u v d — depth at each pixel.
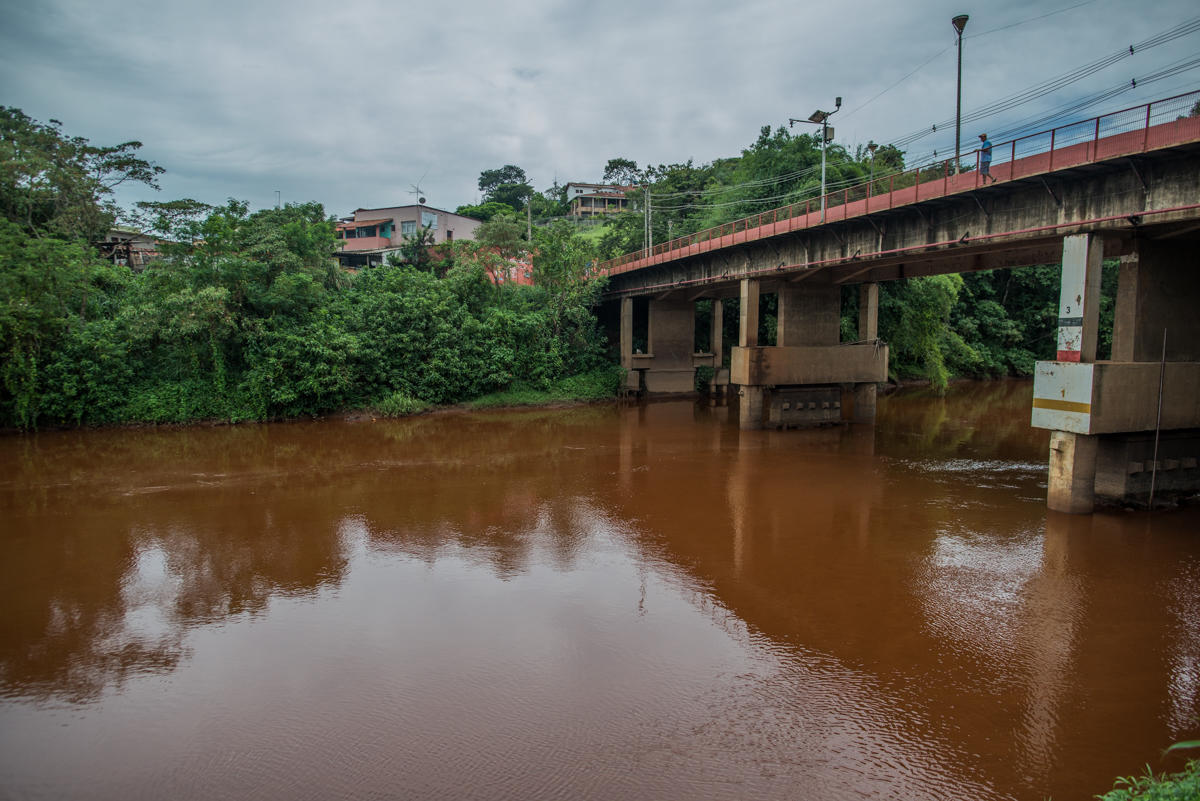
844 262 27.52
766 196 52.97
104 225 40.44
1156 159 16.02
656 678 10.31
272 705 9.67
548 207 106.44
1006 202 20.55
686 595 13.32
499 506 19.58
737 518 18.31
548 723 9.19
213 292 32.41
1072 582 13.86
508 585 13.84
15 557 15.57
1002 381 60.28
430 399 40.38
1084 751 8.57
